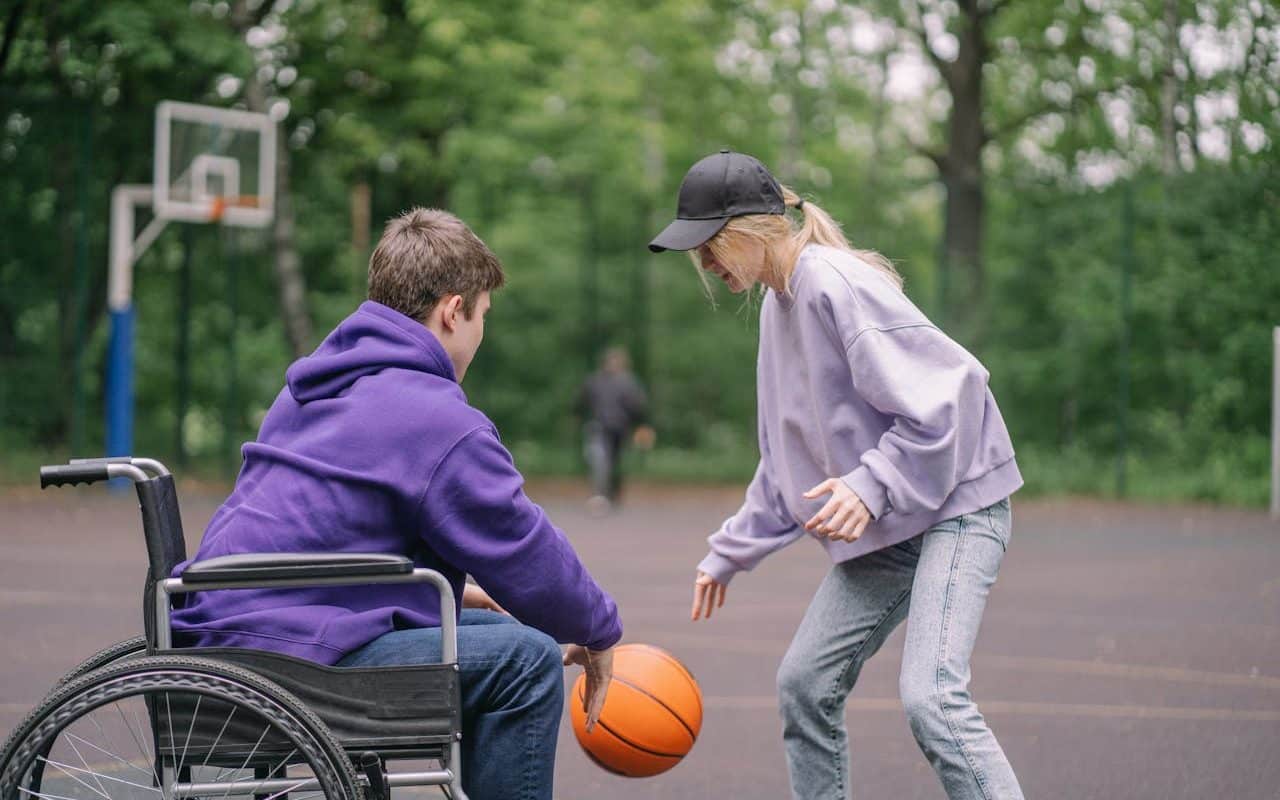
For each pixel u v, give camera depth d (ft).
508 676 10.51
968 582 11.07
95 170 67.87
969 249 68.59
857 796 16.14
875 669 24.13
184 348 68.08
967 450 11.12
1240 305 64.54
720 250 11.57
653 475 73.46
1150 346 65.46
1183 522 53.11
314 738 9.51
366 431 10.55
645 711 12.49
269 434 10.96
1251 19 68.49
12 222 62.54
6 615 27.45
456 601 11.00
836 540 11.43
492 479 10.52
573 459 74.02
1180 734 19.11
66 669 22.27
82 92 70.13
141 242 58.90
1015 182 68.44
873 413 11.48
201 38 63.72
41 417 62.80
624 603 31.37
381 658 10.26
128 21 62.44
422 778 10.03
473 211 79.10
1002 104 85.35
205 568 9.88
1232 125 69.72
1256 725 19.69
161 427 71.61
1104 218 66.54
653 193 78.79
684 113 85.20
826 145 90.63
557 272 74.54
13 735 9.45
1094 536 47.83
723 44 82.99
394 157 71.97
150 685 9.50
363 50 71.26
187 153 59.06
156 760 10.00
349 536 10.44
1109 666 24.16
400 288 11.07
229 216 60.03
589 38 71.92
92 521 46.88
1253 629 28.19
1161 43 73.05
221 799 10.43
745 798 16.05
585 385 57.93
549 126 72.95
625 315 74.84
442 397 10.68
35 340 62.80
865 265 11.51
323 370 10.87
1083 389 66.44
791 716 12.27
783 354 11.92
